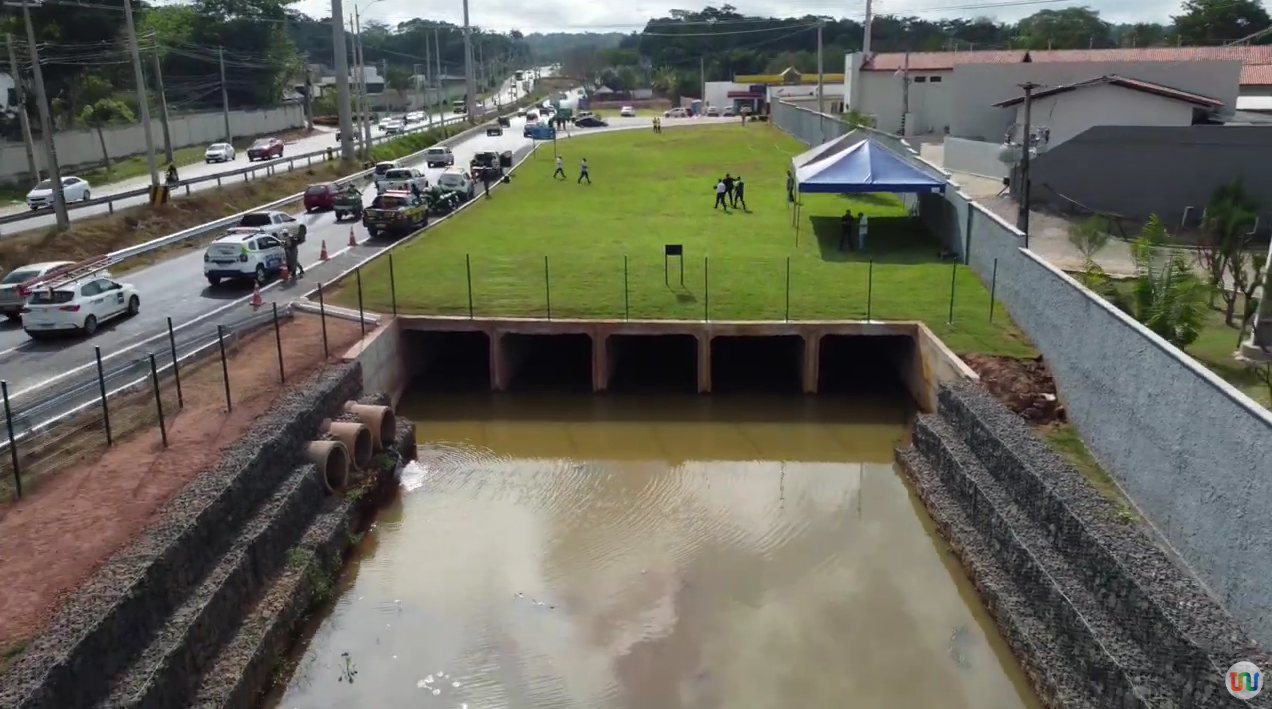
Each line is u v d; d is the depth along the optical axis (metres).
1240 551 13.93
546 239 40.84
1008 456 18.98
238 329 27.14
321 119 124.50
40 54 77.19
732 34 166.88
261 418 20.30
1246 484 13.82
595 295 31.47
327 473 20.27
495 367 29.62
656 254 37.44
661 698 15.15
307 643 16.64
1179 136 36.69
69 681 11.78
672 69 178.00
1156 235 27.89
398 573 18.95
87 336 27.48
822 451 25.67
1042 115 48.06
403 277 33.91
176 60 103.88
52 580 13.88
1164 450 16.59
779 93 115.50
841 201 51.09
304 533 18.58
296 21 128.25
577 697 15.18
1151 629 13.61
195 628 14.09
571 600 17.95
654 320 28.98
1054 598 15.61
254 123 102.94
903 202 48.56
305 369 24.06
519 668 15.91
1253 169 36.31
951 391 22.95
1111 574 14.78
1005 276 28.92
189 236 42.47
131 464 17.88
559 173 63.03
